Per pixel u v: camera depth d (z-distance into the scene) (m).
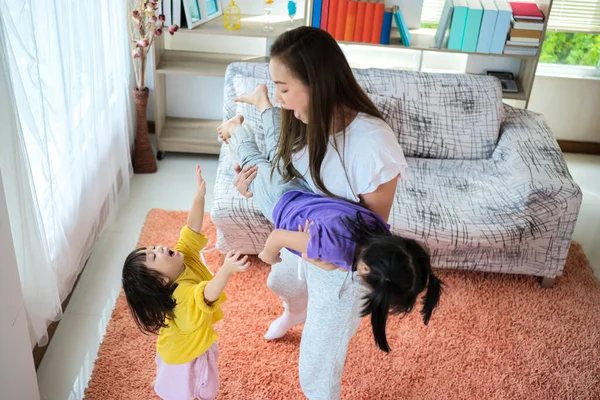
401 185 3.08
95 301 2.83
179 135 3.98
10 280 1.93
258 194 1.95
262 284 2.96
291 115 1.82
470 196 3.04
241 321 2.75
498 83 3.37
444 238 2.83
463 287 3.04
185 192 3.67
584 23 4.05
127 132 3.50
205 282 2.00
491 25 3.59
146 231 3.27
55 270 2.49
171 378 2.16
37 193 2.40
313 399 2.13
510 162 3.12
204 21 3.71
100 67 2.99
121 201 3.49
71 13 2.57
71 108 2.62
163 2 3.57
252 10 3.95
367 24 3.63
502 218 2.88
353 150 1.71
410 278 1.51
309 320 2.00
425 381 2.54
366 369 2.57
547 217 2.87
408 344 2.70
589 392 2.53
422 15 4.02
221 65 3.89
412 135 3.30
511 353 2.69
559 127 4.30
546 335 2.79
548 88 4.18
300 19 3.93
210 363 2.19
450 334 2.76
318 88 1.62
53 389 2.41
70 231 2.70
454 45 3.67
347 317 1.94
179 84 4.11
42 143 2.26
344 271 1.83
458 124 3.32
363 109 1.70
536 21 3.59
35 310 2.30
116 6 3.21
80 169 2.76
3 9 1.96
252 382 2.48
